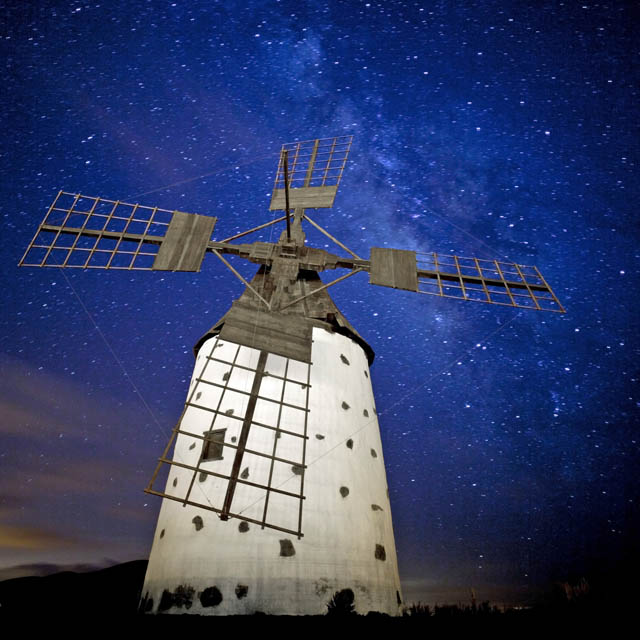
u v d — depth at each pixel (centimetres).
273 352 875
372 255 1148
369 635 599
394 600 799
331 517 812
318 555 767
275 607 711
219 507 802
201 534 784
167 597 744
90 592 984
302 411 909
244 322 895
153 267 1052
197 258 1068
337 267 1141
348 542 801
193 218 1136
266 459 844
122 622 629
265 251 1126
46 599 870
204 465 863
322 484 840
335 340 1040
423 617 669
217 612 706
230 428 888
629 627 534
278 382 933
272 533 771
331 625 638
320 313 1055
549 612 619
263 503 799
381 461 979
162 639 576
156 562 816
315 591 735
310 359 900
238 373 958
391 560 850
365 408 998
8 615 641
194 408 966
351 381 1007
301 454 859
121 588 1036
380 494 912
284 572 741
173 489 884
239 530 773
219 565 745
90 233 1091
